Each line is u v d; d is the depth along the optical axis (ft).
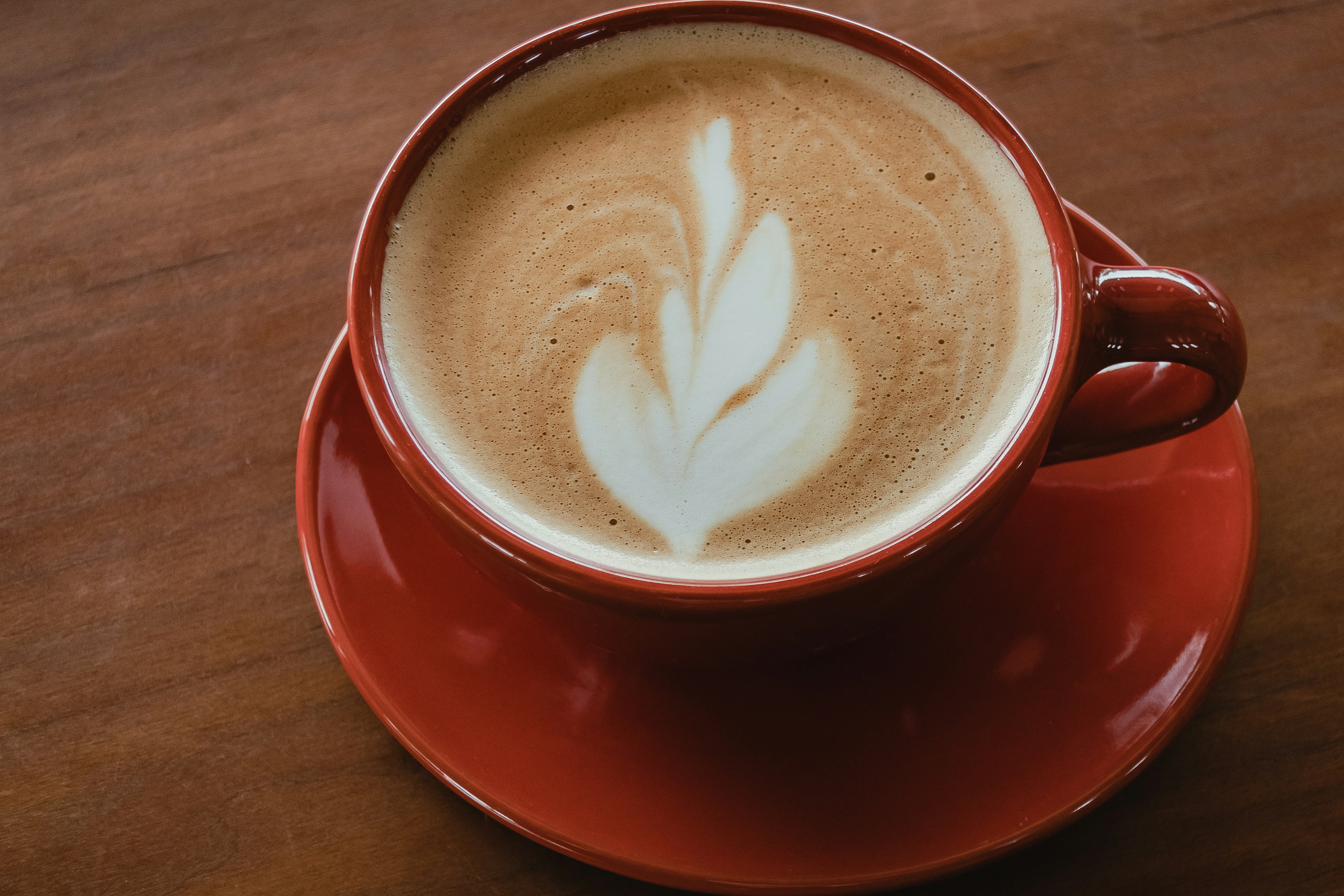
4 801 0.99
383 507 1.01
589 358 0.98
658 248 1.01
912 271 0.99
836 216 1.01
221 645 1.03
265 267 1.14
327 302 1.13
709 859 0.92
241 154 1.19
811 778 0.95
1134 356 0.94
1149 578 0.99
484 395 0.97
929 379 0.97
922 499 0.94
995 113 1.00
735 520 0.94
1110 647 0.97
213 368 1.11
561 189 1.03
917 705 0.97
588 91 1.06
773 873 0.92
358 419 1.03
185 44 1.24
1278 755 0.98
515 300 1.00
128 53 1.24
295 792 0.99
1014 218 0.99
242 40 1.24
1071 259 0.94
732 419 0.97
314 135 1.19
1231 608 0.96
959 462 0.94
